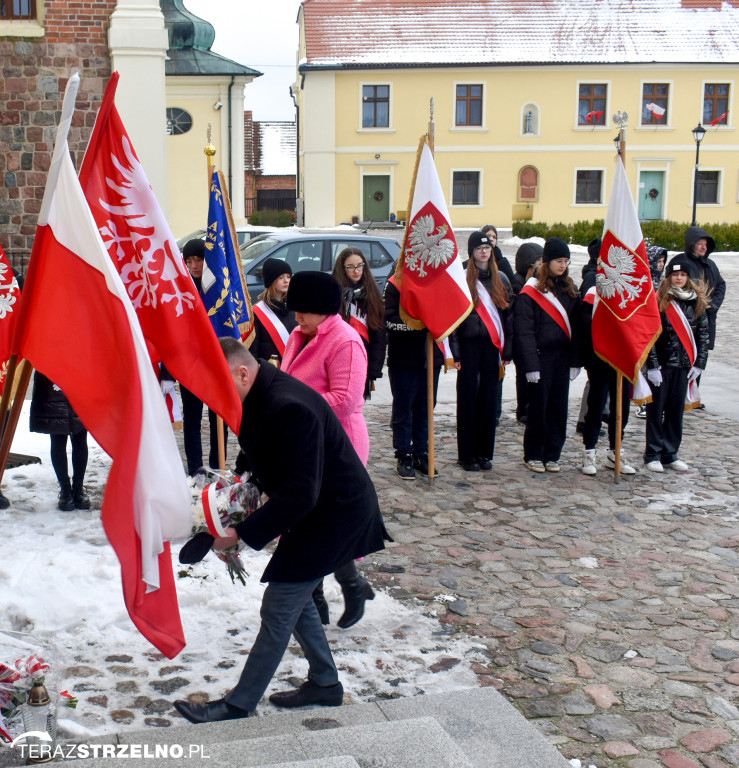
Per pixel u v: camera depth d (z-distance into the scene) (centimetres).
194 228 2681
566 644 435
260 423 325
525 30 3891
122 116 983
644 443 827
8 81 962
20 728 320
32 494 625
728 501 662
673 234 3064
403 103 3784
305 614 359
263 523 322
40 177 980
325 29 3844
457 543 569
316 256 1241
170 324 337
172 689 382
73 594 460
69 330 295
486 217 3888
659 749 350
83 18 967
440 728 311
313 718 338
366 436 483
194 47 2670
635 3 4028
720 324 1584
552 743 351
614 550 562
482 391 717
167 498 302
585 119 3875
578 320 709
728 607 481
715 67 3834
